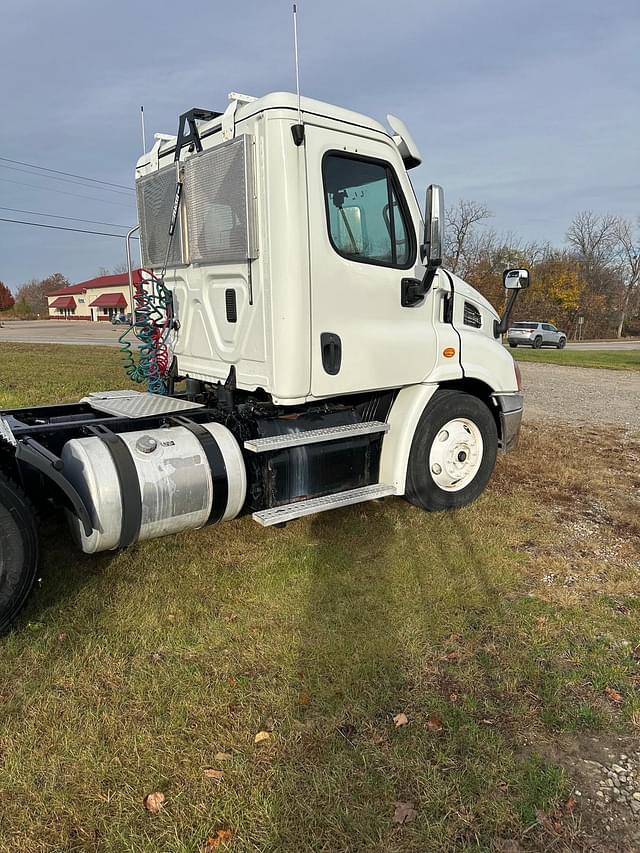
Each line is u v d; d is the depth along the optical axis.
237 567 3.84
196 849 1.98
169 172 4.26
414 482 4.58
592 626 3.30
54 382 12.66
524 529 4.64
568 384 14.34
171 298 4.63
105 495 3.12
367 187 3.94
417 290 4.21
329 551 4.08
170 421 3.79
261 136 3.48
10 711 2.55
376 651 3.00
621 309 54.38
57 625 3.15
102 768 2.27
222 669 2.86
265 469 3.80
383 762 2.33
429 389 4.47
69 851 1.97
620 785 2.27
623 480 6.07
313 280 3.67
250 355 3.89
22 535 2.95
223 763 2.31
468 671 2.88
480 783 2.24
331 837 2.02
